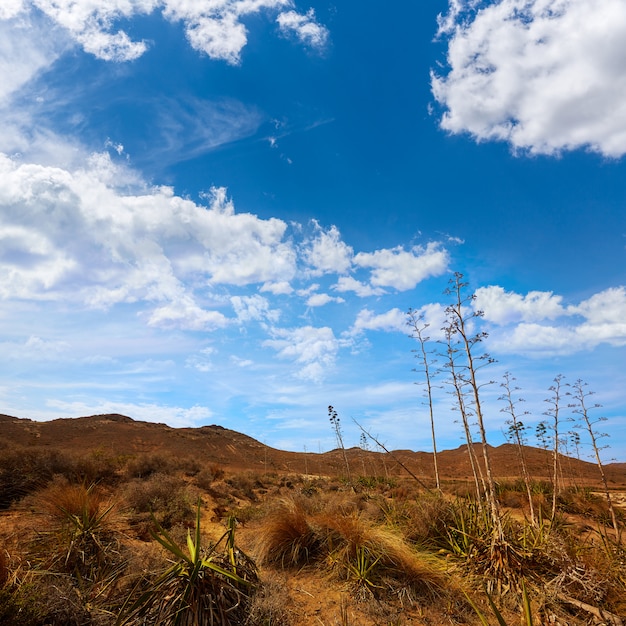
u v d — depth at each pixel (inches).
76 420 2234.3
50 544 247.4
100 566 231.1
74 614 177.3
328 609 225.0
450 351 368.5
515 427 460.4
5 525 296.8
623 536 470.3
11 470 465.4
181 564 198.2
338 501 444.8
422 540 340.8
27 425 1836.9
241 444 2431.1
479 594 251.0
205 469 860.0
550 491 753.6
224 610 185.0
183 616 176.7
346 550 276.1
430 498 393.7
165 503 427.2
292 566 287.6
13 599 171.0
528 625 182.7
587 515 624.7
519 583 248.1
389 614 221.1
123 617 185.2
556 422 451.8
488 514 332.5
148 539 308.0
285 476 1090.7
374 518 411.5
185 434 2298.2
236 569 219.3
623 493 966.4
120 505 360.2
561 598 235.5
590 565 270.7
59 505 276.7
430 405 700.0
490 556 276.8
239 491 704.4
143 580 214.2
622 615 221.6
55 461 543.5
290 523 308.7
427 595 247.0
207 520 417.1
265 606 203.3
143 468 700.0
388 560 271.1
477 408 309.3
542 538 306.3
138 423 2402.8
